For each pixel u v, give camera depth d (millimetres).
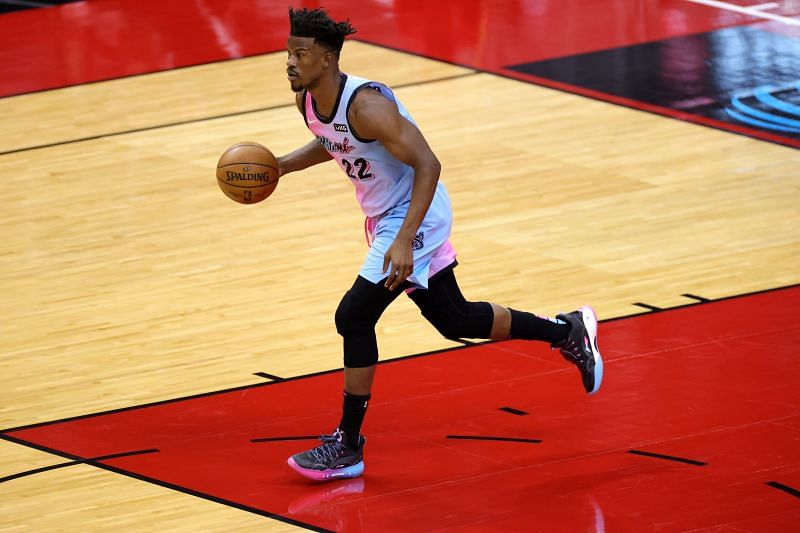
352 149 17469
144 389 21484
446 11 45969
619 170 31547
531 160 32438
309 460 17922
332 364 22250
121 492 17969
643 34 42438
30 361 22797
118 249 28141
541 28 43562
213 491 17891
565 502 17094
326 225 29125
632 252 26750
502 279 25609
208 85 39656
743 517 16453
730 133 33781
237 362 22438
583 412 19891
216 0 49500
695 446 18594
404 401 20562
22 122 36969
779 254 26297
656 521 16453
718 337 22438
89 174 32781
